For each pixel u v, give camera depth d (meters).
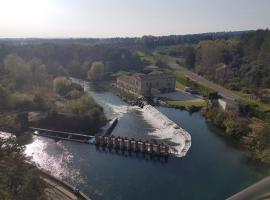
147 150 93.62
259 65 192.88
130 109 148.38
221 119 118.81
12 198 42.28
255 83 180.50
